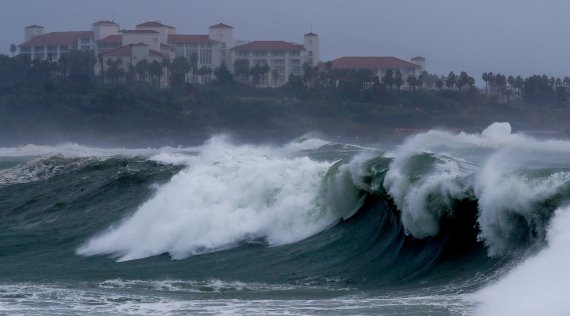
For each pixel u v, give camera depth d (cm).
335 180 9931
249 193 10606
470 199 7925
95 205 14000
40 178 16500
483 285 6938
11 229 13050
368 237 9194
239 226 10231
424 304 6444
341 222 9819
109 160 16612
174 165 15562
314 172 10550
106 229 11700
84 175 15988
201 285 8031
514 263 7069
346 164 10012
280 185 10544
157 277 8612
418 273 7994
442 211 8200
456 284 7219
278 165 11062
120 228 11294
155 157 16500
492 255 7462
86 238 11519
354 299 6969
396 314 6166
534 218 7188
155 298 7244
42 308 6738
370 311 6328
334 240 9488
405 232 8594
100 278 8656
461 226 8019
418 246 8431
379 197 9419
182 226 10319
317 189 10269
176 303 6906
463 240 7944
